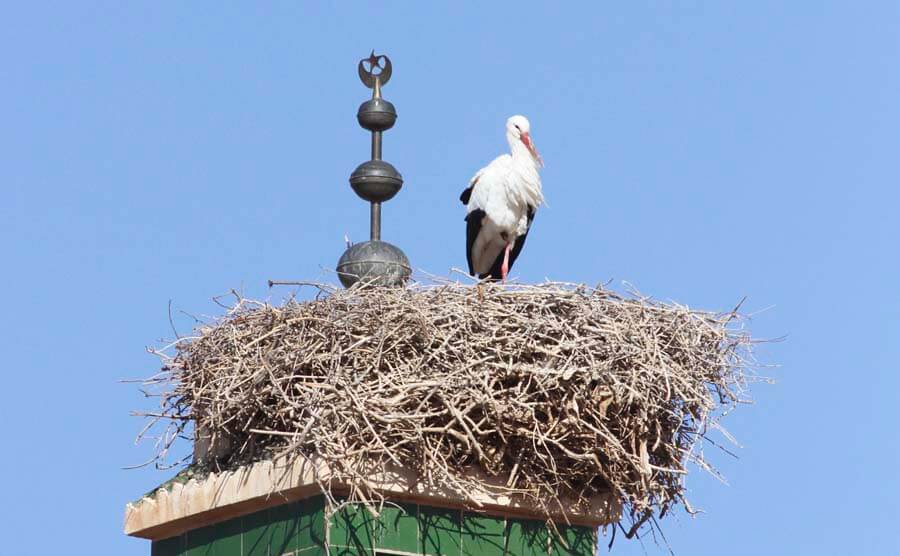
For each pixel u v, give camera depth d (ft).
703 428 56.49
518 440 56.34
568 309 56.80
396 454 55.01
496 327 55.52
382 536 55.36
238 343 56.95
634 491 57.21
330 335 55.16
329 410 53.67
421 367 54.70
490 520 57.16
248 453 57.88
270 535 56.75
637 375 55.62
